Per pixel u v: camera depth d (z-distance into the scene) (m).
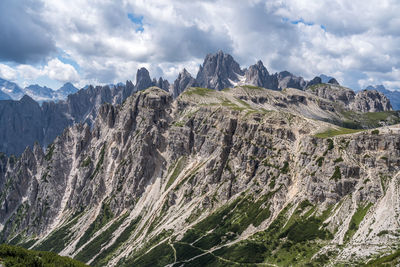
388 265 195.88
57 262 199.50
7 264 175.62
